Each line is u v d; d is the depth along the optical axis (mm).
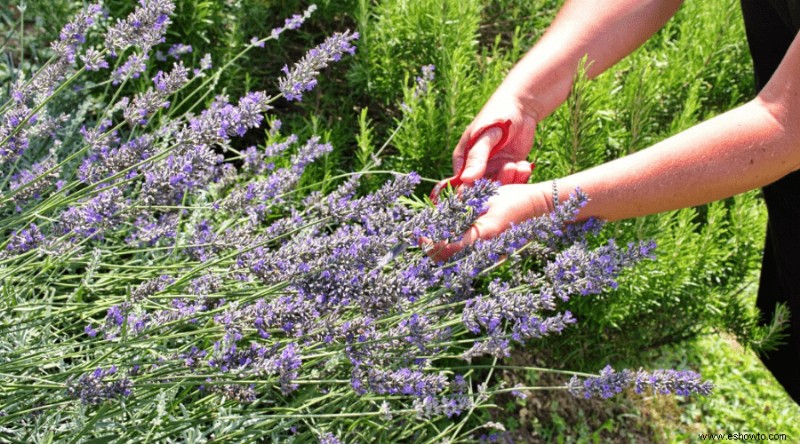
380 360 1187
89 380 1047
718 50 2115
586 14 1406
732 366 1930
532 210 1183
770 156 1129
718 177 1137
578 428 1764
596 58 1409
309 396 1347
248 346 1260
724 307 1779
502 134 1312
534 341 1800
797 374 1670
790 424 1845
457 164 1351
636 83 1937
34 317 1180
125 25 1116
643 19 1403
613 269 1140
